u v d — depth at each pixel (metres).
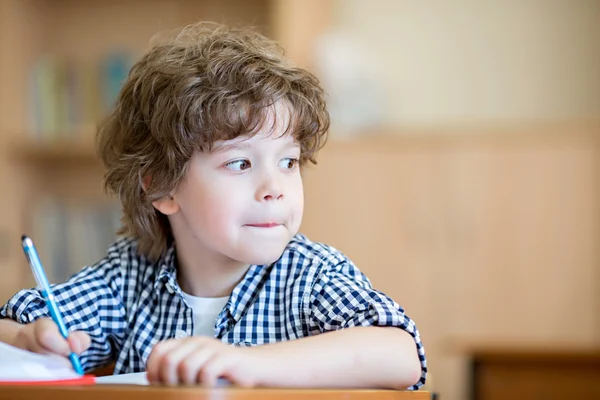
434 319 3.35
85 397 0.72
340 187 3.38
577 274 3.27
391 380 1.00
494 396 2.94
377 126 3.44
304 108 1.28
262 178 1.22
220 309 1.31
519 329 3.30
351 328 1.03
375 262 3.37
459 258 3.34
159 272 1.36
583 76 3.61
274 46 1.51
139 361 1.34
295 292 1.25
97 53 3.82
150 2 3.79
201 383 0.84
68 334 0.98
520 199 3.31
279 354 0.92
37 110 3.62
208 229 1.23
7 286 3.61
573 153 3.28
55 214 3.64
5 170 3.60
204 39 1.42
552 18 3.63
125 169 1.38
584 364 2.90
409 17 3.72
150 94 1.34
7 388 0.74
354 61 3.43
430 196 3.35
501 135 3.32
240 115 1.21
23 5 3.68
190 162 1.25
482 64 3.67
